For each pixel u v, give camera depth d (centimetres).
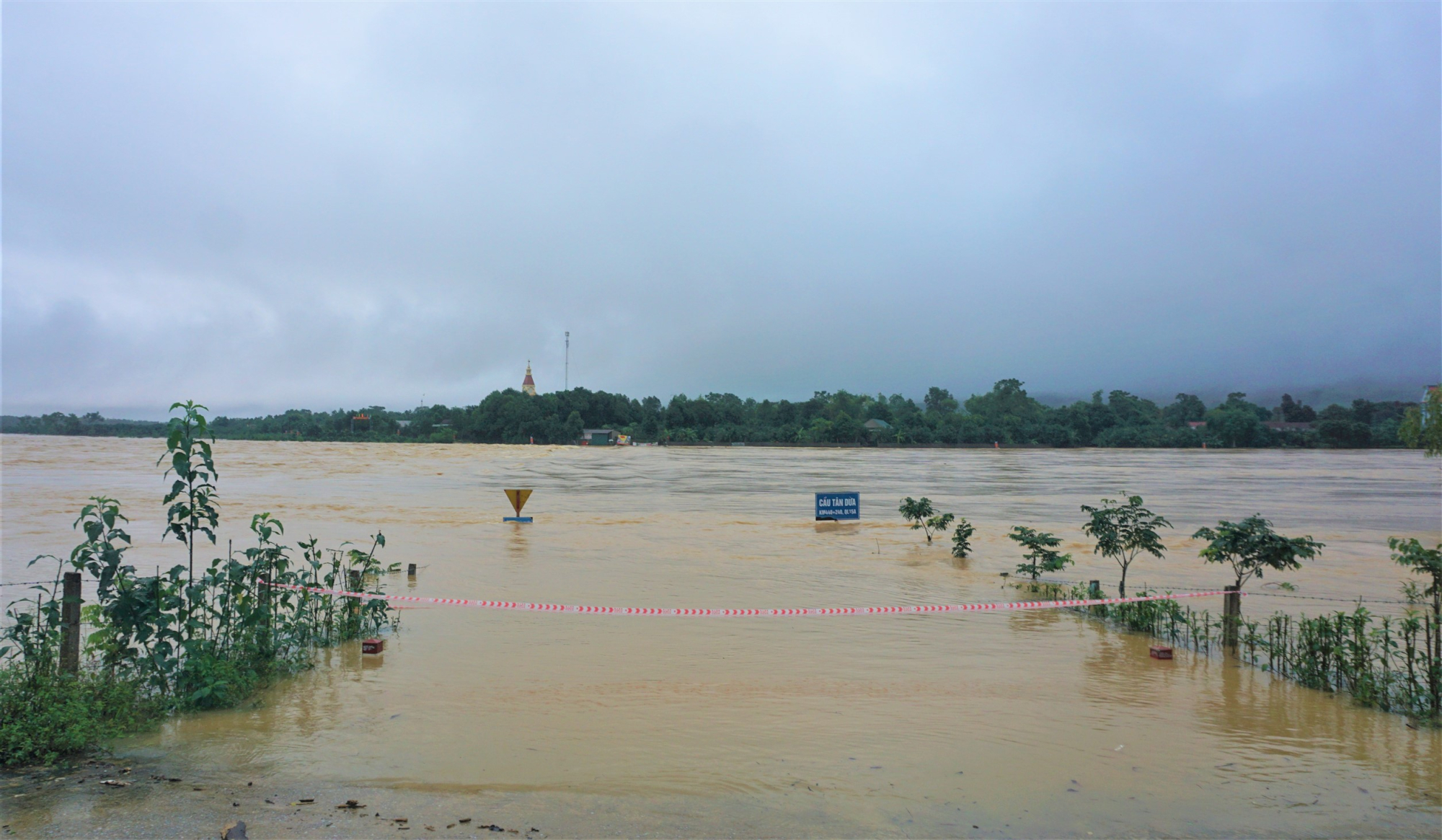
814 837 520
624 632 1114
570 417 15475
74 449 8088
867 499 3722
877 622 1194
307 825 512
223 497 3309
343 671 909
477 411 15862
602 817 543
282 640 959
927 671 943
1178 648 1061
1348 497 4028
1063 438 15488
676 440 15988
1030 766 656
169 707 739
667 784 606
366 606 1077
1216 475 6241
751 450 13275
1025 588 1509
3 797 539
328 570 1577
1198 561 1856
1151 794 604
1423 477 5928
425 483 4553
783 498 3709
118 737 664
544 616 1212
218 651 855
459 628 1127
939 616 1237
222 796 555
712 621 1192
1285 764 669
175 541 1891
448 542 2038
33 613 1080
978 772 642
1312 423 19562
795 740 711
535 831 516
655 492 4012
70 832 487
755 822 542
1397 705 829
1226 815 569
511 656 981
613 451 12456
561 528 2400
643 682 881
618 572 1617
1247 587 1545
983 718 777
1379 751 699
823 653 1015
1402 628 945
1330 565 1838
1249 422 14450
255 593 955
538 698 819
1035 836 532
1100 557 1908
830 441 15575
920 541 2197
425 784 592
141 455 7069
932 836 527
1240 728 755
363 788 580
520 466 7106
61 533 1973
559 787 595
